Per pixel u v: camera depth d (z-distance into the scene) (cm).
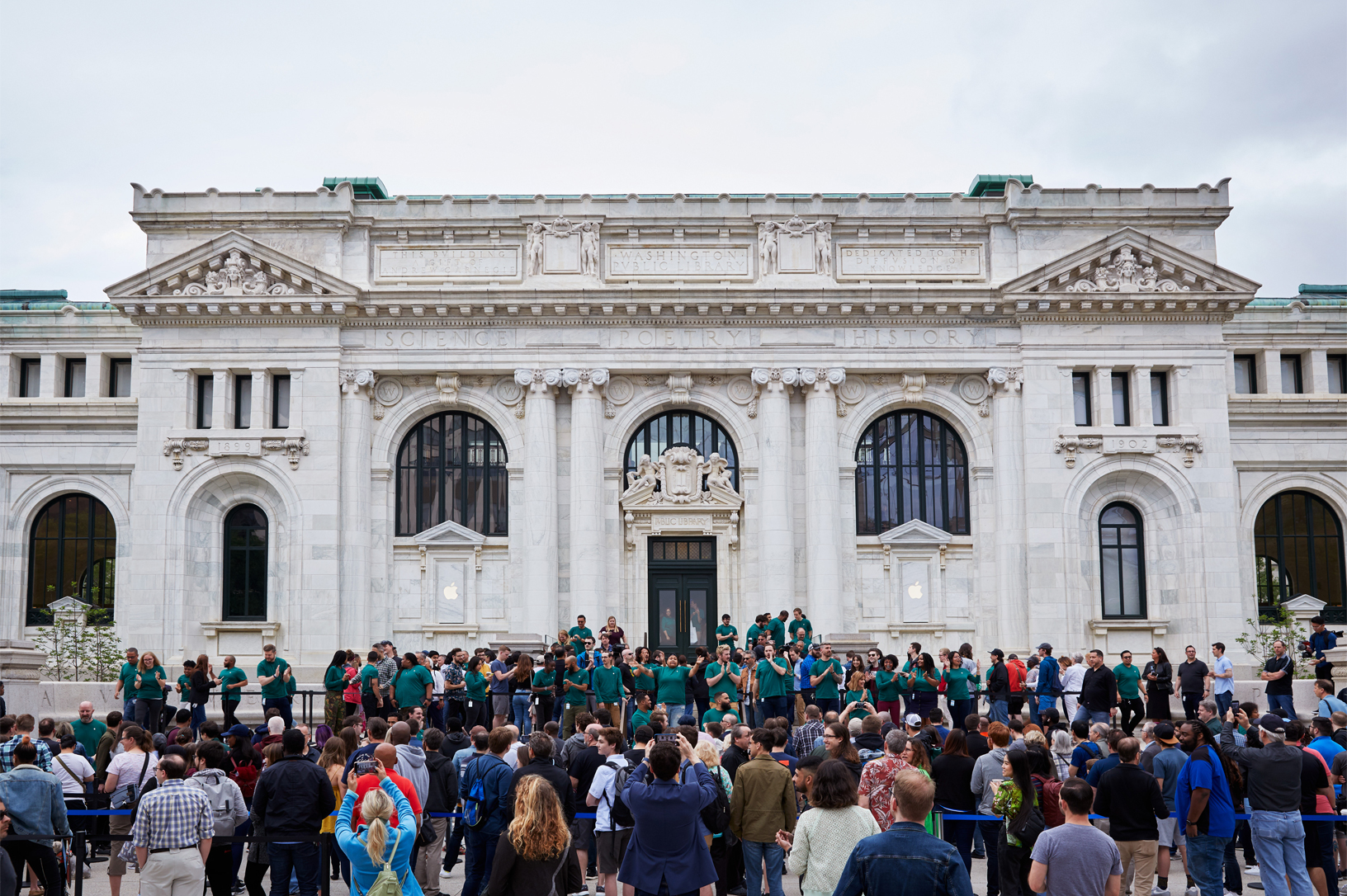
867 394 5109
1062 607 4906
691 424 5172
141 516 4903
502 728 2055
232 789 2033
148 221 5062
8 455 5347
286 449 4912
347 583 4906
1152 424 5041
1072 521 4959
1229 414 5425
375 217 5109
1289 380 5781
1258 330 5691
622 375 5084
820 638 4716
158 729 3650
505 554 5044
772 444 4997
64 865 2133
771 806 1870
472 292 4959
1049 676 3828
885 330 5066
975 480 5088
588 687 3566
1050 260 5128
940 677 3847
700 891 1617
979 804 2080
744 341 5044
